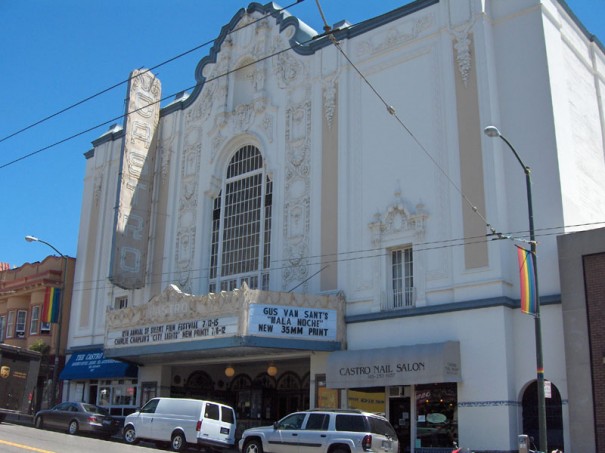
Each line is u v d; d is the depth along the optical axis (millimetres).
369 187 25641
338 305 24875
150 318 27078
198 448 22906
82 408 25969
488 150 22641
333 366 23609
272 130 29703
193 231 31656
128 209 32375
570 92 24578
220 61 32906
